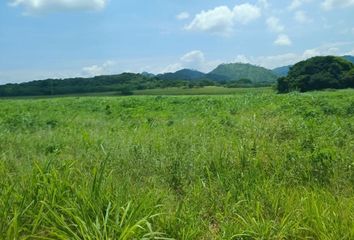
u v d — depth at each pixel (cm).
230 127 1002
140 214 383
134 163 636
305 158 605
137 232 351
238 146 684
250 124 958
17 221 367
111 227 350
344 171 572
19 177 492
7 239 348
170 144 771
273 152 655
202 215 446
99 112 1831
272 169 591
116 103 2214
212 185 525
